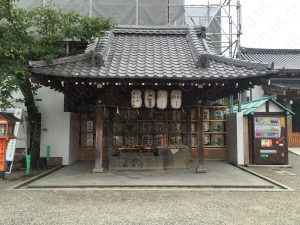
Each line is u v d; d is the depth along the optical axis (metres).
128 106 11.21
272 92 21.42
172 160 12.20
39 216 6.20
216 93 11.72
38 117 12.80
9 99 13.29
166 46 12.35
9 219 6.02
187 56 11.41
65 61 10.19
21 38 10.62
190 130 14.03
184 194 8.09
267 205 7.07
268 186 8.95
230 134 14.59
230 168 12.35
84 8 14.76
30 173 11.18
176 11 16.61
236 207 6.88
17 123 11.55
